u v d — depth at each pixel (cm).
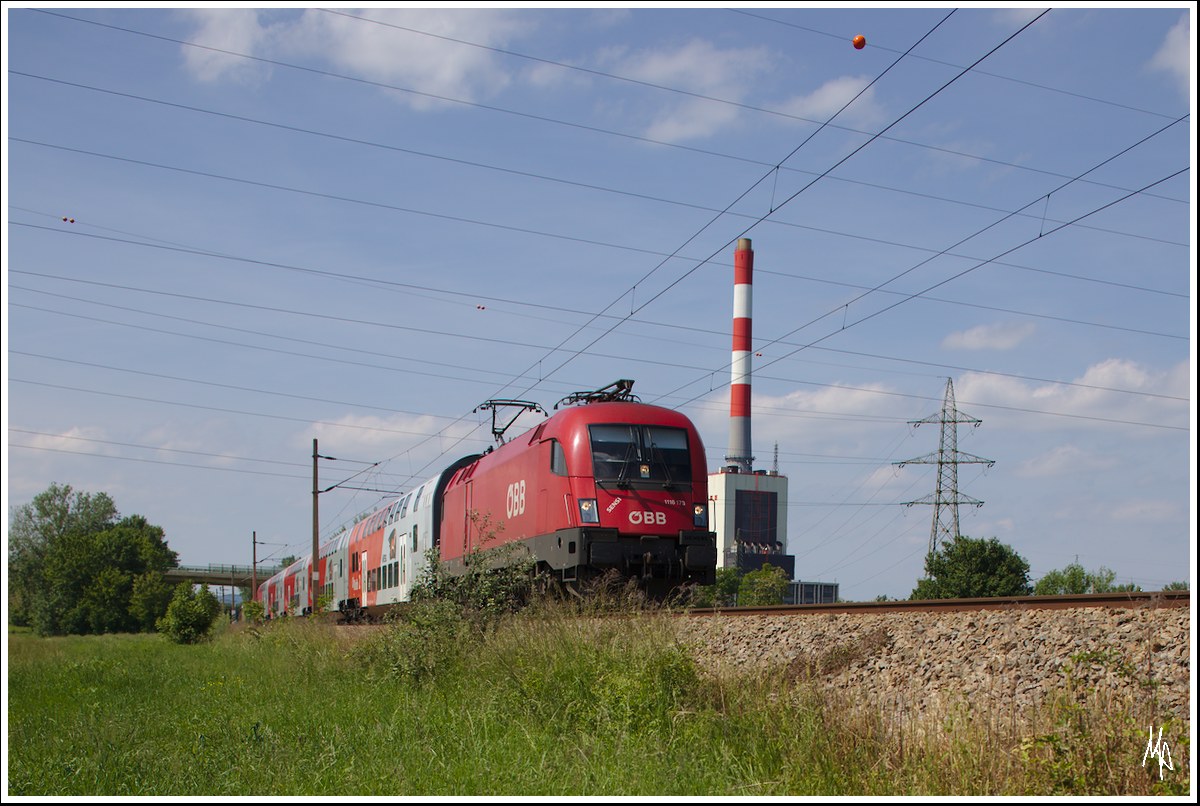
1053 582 5647
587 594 1692
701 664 1211
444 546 2738
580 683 1197
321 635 2556
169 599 9488
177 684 2064
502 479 2288
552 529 1975
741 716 1021
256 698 1672
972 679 1017
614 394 2153
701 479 2017
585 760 960
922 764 856
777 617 1461
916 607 1298
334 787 934
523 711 1208
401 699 1473
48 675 2366
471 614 1777
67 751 1186
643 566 1931
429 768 980
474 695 1354
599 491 1944
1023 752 798
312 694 1670
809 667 1167
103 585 9450
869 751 909
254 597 8269
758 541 12638
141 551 9894
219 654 3056
